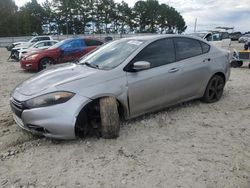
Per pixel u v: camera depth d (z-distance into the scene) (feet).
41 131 13.73
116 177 11.52
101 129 14.58
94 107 14.52
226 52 21.15
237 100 21.88
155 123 16.81
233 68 41.78
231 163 12.56
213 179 11.39
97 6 269.44
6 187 10.94
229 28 81.76
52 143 14.20
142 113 16.46
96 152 13.37
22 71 41.52
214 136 15.33
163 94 16.96
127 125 16.39
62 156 13.05
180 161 12.68
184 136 15.24
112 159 12.81
